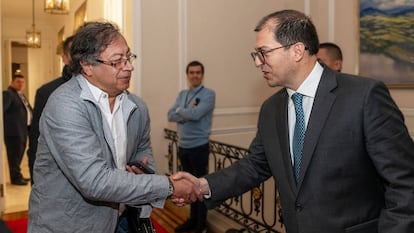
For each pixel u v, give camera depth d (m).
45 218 1.44
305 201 1.35
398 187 1.21
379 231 1.25
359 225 1.32
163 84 4.68
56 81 2.33
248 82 5.30
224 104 5.12
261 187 3.22
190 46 4.83
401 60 4.28
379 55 4.48
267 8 5.39
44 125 1.42
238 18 5.16
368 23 4.57
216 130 5.05
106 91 1.46
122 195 1.38
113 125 1.50
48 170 1.45
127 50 1.44
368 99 1.26
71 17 8.27
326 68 1.41
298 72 1.37
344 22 4.91
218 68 5.05
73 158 1.34
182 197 1.63
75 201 1.44
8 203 4.59
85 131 1.38
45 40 10.91
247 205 4.39
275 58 1.35
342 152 1.29
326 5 5.14
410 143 1.27
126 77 1.44
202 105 3.62
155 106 4.65
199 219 3.52
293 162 1.42
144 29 4.54
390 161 1.22
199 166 3.70
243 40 5.22
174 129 4.77
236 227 3.48
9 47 10.40
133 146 1.63
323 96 1.34
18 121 5.44
